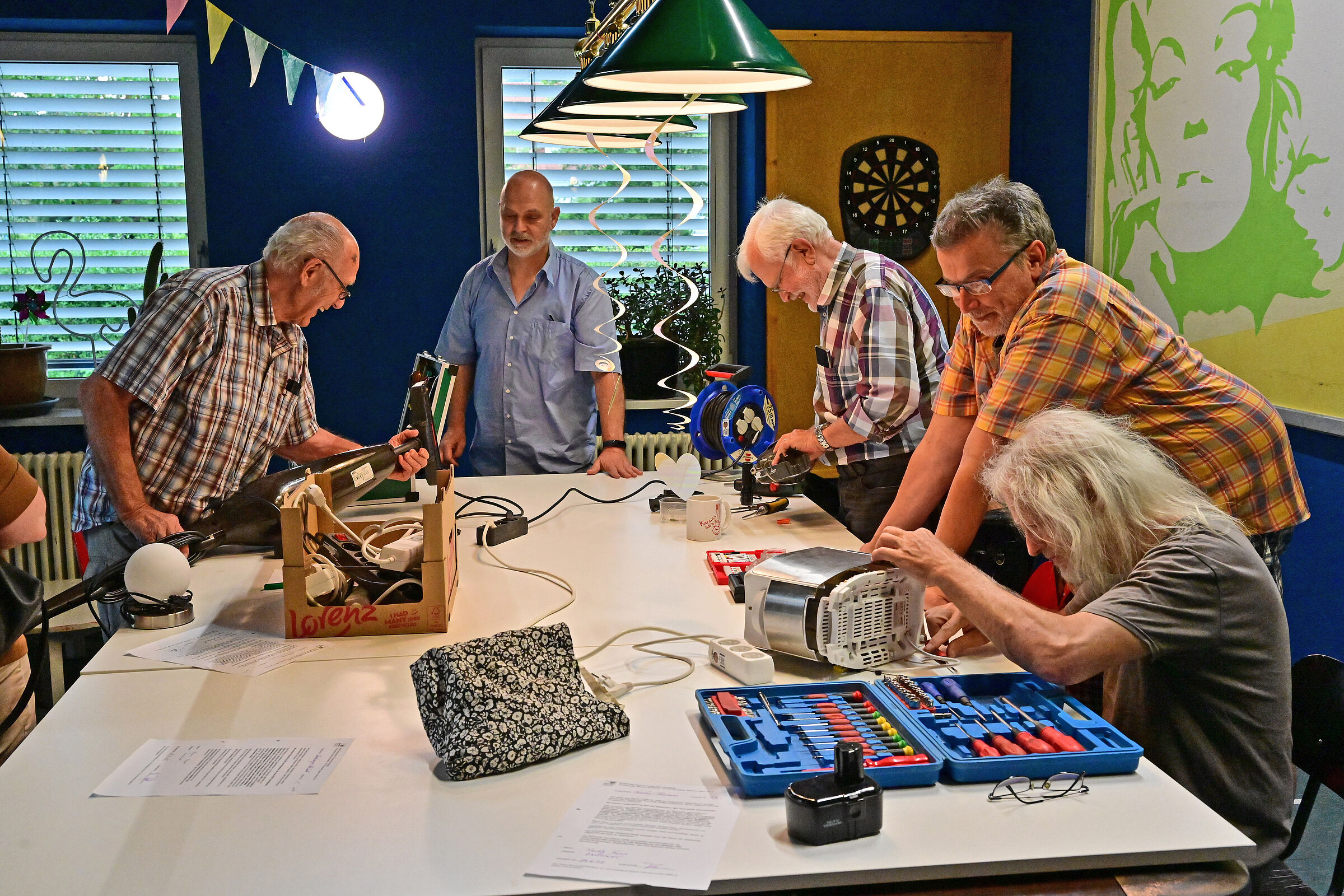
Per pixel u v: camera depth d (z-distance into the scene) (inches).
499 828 47.7
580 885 43.3
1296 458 114.3
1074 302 76.2
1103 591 64.7
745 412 110.9
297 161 163.5
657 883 43.2
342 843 46.5
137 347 95.0
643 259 180.9
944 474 93.1
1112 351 77.5
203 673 66.6
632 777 52.6
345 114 156.9
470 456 148.8
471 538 100.6
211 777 52.6
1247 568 60.4
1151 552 61.6
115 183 167.5
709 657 68.0
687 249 181.8
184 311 96.2
